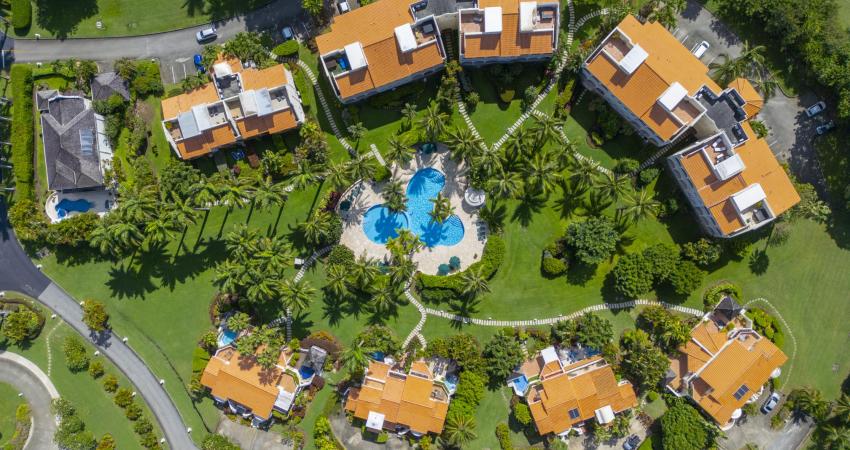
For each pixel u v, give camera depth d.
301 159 69.56
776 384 70.94
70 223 69.88
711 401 67.50
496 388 72.00
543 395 68.25
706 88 63.44
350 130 68.94
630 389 69.25
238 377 69.38
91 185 69.62
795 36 64.62
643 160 69.56
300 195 71.88
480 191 69.94
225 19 71.44
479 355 70.62
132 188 69.06
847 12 67.62
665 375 69.75
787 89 68.62
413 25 64.19
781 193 63.97
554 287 71.19
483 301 71.50
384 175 69.81
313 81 71.12
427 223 71.88
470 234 71.25
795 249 69.88
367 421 68.81
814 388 70.38
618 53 64.38
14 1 70.62
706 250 66.31
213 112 67.44
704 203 64.25
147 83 70.81
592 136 69.31
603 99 68.56
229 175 70.19
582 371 69.25
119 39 72.00
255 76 66.94
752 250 69.88
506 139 70.50
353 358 65.75
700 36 69.19
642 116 63.81
